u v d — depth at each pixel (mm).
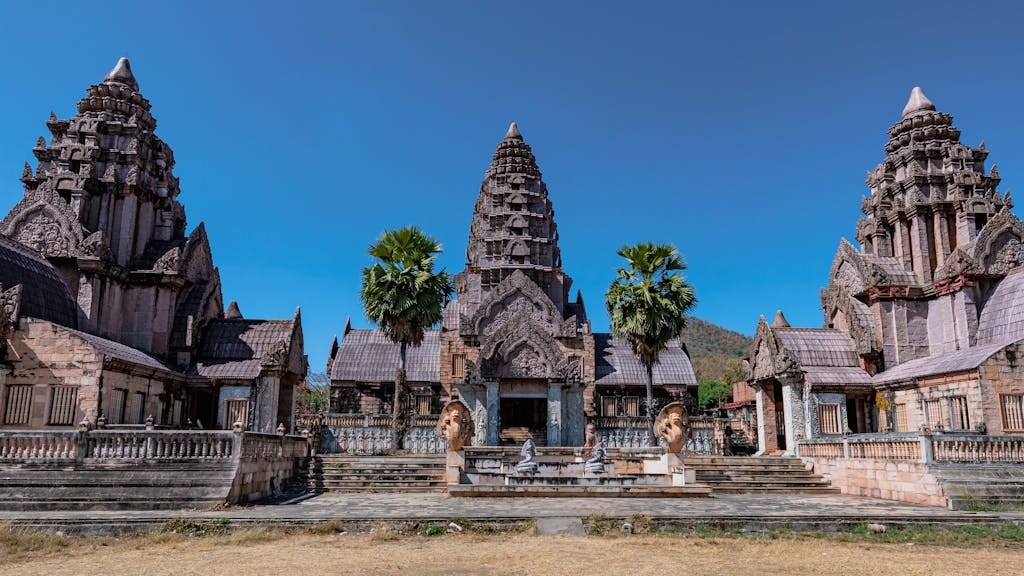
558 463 29250
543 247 63406
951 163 43906
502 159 66438
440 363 57312
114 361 33500
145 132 45938
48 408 32188
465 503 22641
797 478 29609
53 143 44938
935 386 34469
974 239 41438
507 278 58531
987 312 37969
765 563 13883
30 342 32688
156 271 42375
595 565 13445
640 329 40812
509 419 55531
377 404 58531
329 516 18062
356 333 64438
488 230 63719
